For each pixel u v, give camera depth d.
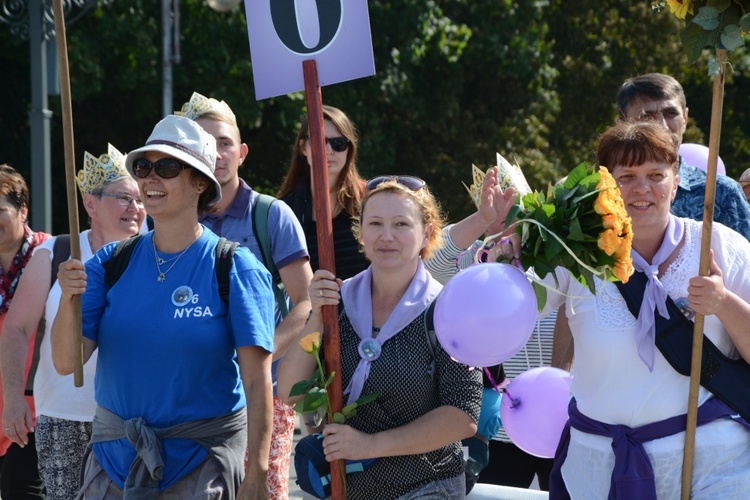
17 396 6.18
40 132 13.34
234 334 4.85
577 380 4.66
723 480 4.43
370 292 4.80
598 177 4.32
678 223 4.62
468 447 5.40
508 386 5.29
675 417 4.46
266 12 4.89
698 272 4.45
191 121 4.98
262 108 24.05
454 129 25.55
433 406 4.68
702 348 4.39
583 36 28.69
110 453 4.84
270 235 6.03
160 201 4.87
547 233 4.35
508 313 4.34
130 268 4.97
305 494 5.22
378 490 4.64
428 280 4.77
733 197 5.80
